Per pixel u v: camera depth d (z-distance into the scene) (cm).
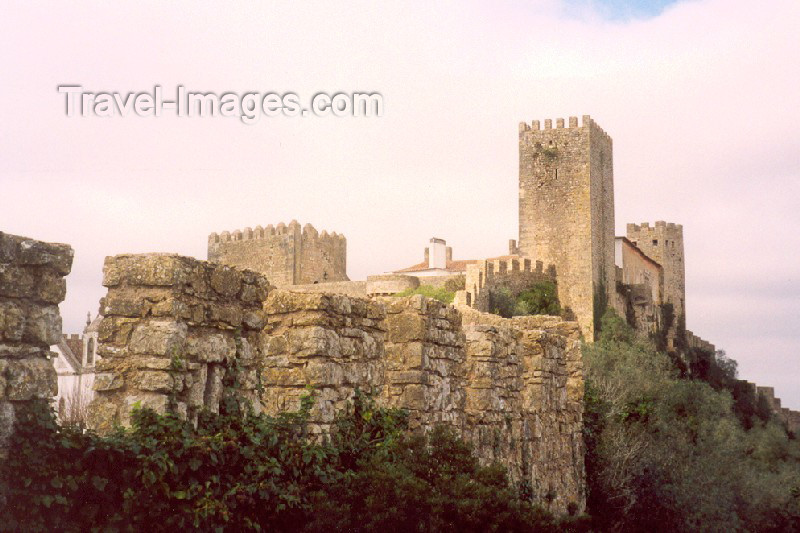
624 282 14838
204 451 1628
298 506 1847
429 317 2455
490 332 2858
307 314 2014
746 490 5522
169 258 1647
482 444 2747
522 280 12794
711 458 5294
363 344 2170
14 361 1421
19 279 1432
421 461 2139
